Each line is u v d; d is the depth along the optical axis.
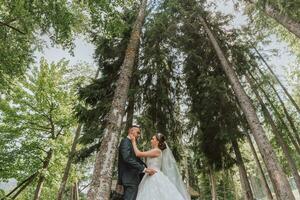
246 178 15.88
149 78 15.23
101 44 15.45
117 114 7.23
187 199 4.74
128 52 8.88
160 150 5.07
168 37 16.06
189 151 18.58
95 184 5.98
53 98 20.22
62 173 20.52
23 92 19.67
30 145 18.44
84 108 14.70
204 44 17.73
